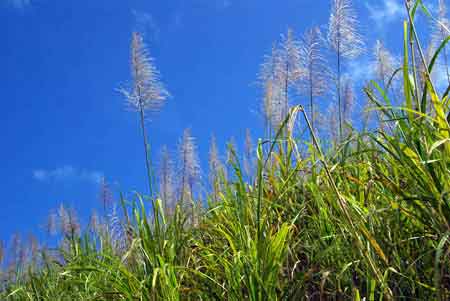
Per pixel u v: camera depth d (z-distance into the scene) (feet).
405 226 9.70
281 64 15.01
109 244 15.37
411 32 8.48
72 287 14.92
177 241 11.69
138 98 13.03
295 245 10.70
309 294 10.48
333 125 14.12
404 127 8.61
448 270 9.15
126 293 10.87
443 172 8.10
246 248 10.35
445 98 8.36
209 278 10.52
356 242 8.73
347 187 10.39
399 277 9.30
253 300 9.34
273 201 11.41
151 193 12.51
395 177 9.87
